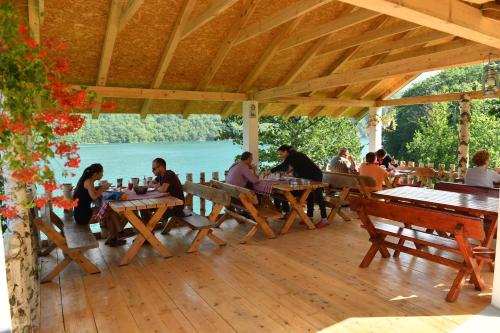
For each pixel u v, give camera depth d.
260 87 8.66
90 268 4.29
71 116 2.07
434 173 9.08
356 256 4.77
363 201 4.25
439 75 23.45
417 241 3.85
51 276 4.08
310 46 7.77
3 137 1.84
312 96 9.38
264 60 7.45
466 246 3.42
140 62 6.74
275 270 4.33
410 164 9.90
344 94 10.06
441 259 3.69
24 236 2.86
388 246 4.16
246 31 6.14
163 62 6.56
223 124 15.13
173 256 4.86
